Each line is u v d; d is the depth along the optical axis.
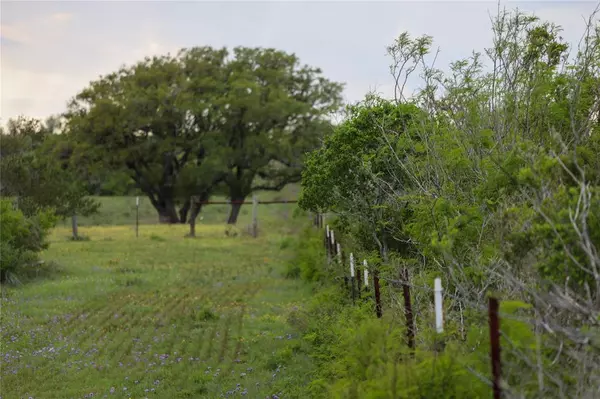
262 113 52.16
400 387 6.13
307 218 38.66
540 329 6.05
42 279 22.48
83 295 19.44
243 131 55.84
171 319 15.79
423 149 9.97
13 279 21.22
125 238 39.59
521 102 9.19
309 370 10.29
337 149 14.73
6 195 30.47
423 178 10.39
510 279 6.35
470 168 9.05
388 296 10.13
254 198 41.88
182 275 23.83
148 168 56.00
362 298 11.41
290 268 22.50
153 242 36.84
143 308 17.28
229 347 12.84
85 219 57.97
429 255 9.34
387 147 12.61
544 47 9.56
